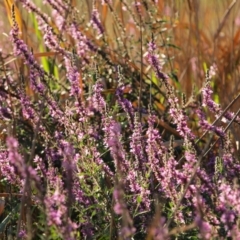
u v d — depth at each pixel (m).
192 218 5.48
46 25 7.85
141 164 6.03
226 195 4.83
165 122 8.30
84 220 5.71
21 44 6.53
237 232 4.74
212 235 5.08
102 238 5.74
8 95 7.03
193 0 10.23
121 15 9.85
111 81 8.79
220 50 10.86
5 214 6.62
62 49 7.78
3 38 10.53
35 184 4.68
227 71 10.22
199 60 9.89
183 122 5.90
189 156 5.38
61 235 4.72
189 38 10.16
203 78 9.88
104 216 5.85
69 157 5.23
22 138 7.50
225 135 5.98
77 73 6.59
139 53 9.03
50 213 4.69
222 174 5.69
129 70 8.77
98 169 5.90
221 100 9.47
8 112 6.75
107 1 8.86
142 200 5.68
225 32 11.30
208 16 11.90
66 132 6.46
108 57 9.11
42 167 6.01
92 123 7.50
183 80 10.12
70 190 4.81
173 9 10.48
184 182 5.34
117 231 5.66
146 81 9.19
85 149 6.09
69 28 8.74
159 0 10.69
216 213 5.14
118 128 5.27
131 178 5.73
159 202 5.64
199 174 5.30
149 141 5.84
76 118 7.65
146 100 8.49
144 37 9.32
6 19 10.80
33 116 6.53
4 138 7.23
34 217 6.30
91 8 10.10
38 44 10.05
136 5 8.48
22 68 8.66
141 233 5.96
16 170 5.74
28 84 8.88
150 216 5.81
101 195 5.86
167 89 6.39
